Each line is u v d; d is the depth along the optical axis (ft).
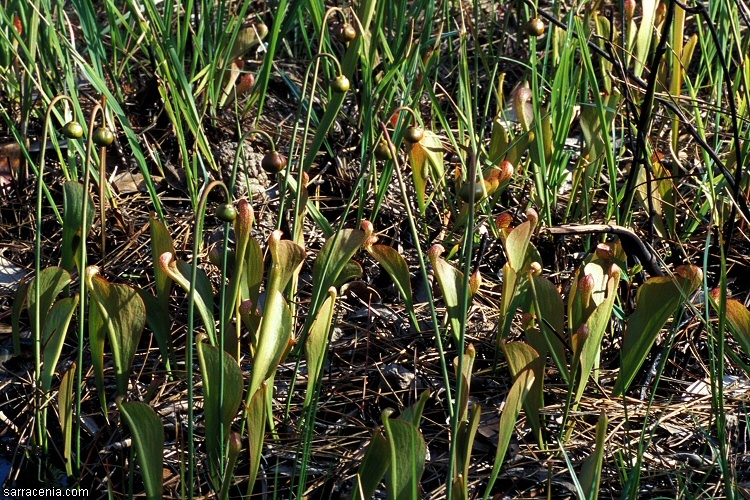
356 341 6.18
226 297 5.72
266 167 5.77
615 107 6.32
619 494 5.71
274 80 7.48
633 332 5.66
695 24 7.68
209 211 6.66
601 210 6.63
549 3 7.84
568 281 6.32
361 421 5.93
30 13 6.77
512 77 7.53
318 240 6.60
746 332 5.62
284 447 5.84
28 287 5.76
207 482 5.73
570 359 5.89
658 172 6.40
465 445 5.34
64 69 6.53
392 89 6.73
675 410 5.92
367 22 6.74
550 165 6.50
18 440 5.94
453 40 7.63
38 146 6.91
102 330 5.66
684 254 6.17
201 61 7.03
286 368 6.07
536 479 5.76
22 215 6.70
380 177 6.69
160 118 7.07
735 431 5.86
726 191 6.39
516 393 5.37
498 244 6.50
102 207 5.82
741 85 6.90
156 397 5.98
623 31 6.63
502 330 5.88
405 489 5.30
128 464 5.83
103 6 7.86
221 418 5.52
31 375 6.10
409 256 6.54
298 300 6.32
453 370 6.08
